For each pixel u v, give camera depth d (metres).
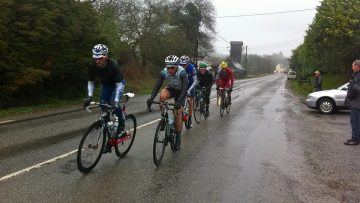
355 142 9.48
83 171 6.54
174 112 7.95
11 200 5.34
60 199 5.41
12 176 6.41
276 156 8.13
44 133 10.44
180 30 53.41
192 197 5.60
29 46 16.67
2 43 15.02
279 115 15.18
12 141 9.28
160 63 45.69
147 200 5.45
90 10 22.25
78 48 20.56
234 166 7.27
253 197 5.66
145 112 15.39
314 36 28.03
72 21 19.19
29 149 8.41
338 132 11.37
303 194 5.83
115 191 5.77
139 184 6.11
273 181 6.41
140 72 40.34
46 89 19.14
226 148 8.79
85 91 22.11
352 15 24.83
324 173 6.96
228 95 15.10
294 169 7.17
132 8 40.97
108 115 7.08
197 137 10.05
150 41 43.16
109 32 29.36
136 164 7.25
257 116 14.66
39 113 15.06
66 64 18.92
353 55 26.39
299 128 11.92
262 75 135.38
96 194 5.62
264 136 10.38
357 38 24.17
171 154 8.10
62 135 10.13
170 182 6.24
